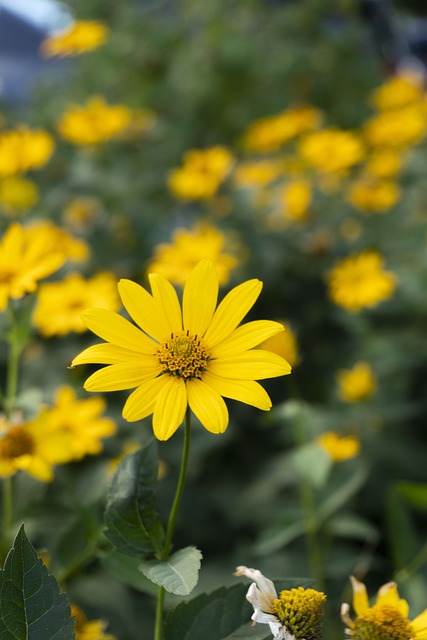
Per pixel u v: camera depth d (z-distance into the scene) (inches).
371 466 38.0
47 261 23.8
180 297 33.9
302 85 79.0
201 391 19.0
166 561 18.9
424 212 52.4
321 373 42.8
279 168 54.3
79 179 49.9
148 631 28.1
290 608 18.3
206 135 72.1
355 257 46.8
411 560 28.2
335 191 53.8
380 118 54.6
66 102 71.9
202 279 19.6
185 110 72.7
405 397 40.3
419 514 36.4
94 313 19.2
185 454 18.9
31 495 25.7
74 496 28.2
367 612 19.2
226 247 46.4
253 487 36.4
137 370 19.1
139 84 73.7
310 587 19.0
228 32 75.5
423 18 124.2
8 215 44.4
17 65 98.6
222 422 18.6
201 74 72.6
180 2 80.7
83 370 34.5
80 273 41.9
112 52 72.5
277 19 82.4
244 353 19.3
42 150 38.6
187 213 53.4
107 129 48.2
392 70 98.4
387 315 46.3
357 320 43.9
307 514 30.5
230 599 18.8
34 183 52.4
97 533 23.8
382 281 39.4
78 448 26.5
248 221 49.5
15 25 100.5
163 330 19.5
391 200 49.3
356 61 81.7
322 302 45.3
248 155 66.1
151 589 21.3
